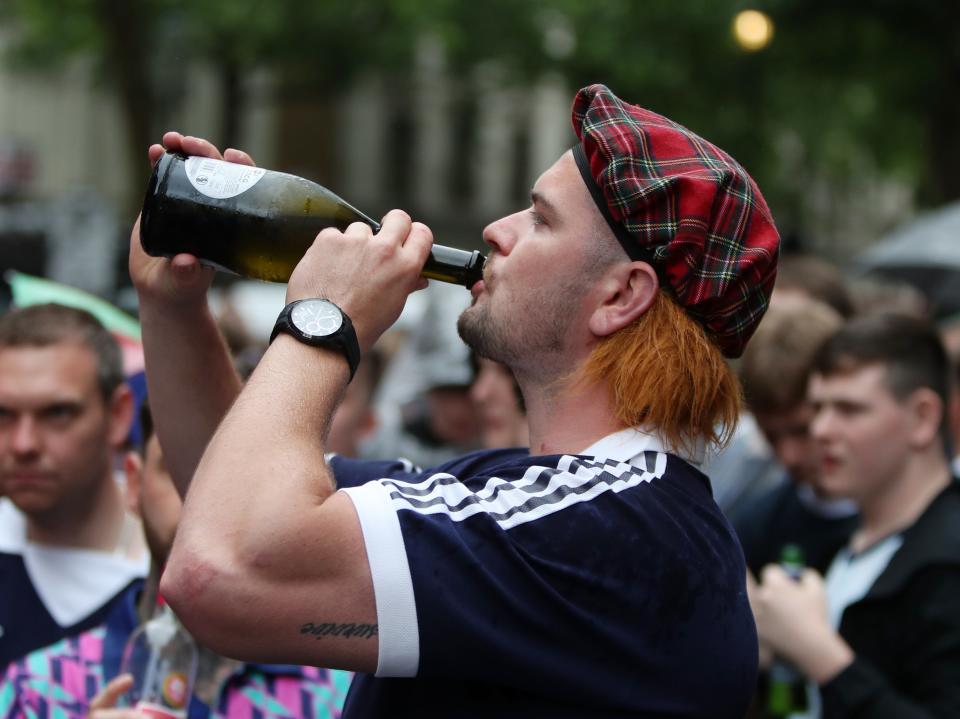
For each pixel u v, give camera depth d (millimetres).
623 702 1404
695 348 1538
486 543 1377
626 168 1521
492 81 19328
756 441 3336
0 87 19484
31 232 5527
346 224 1688
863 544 2488
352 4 15633
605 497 1438
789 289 3656
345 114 24594
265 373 1419
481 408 3100
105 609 2248
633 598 1406
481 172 25703
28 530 2342
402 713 1456
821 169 23531
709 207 1516
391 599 1340
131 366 3113
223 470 1347
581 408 1564
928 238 6098
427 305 5590
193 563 1310
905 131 18953
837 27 14156
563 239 1557
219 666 1902
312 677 1966
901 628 2268
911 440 2432
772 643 2281
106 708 1740
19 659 2199
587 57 16172
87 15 15258
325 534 1330
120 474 2729
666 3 15328
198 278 1727
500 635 1361
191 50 16125
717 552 1496
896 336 2465
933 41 13719
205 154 1719
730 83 15562
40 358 2254
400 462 1827
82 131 21453
